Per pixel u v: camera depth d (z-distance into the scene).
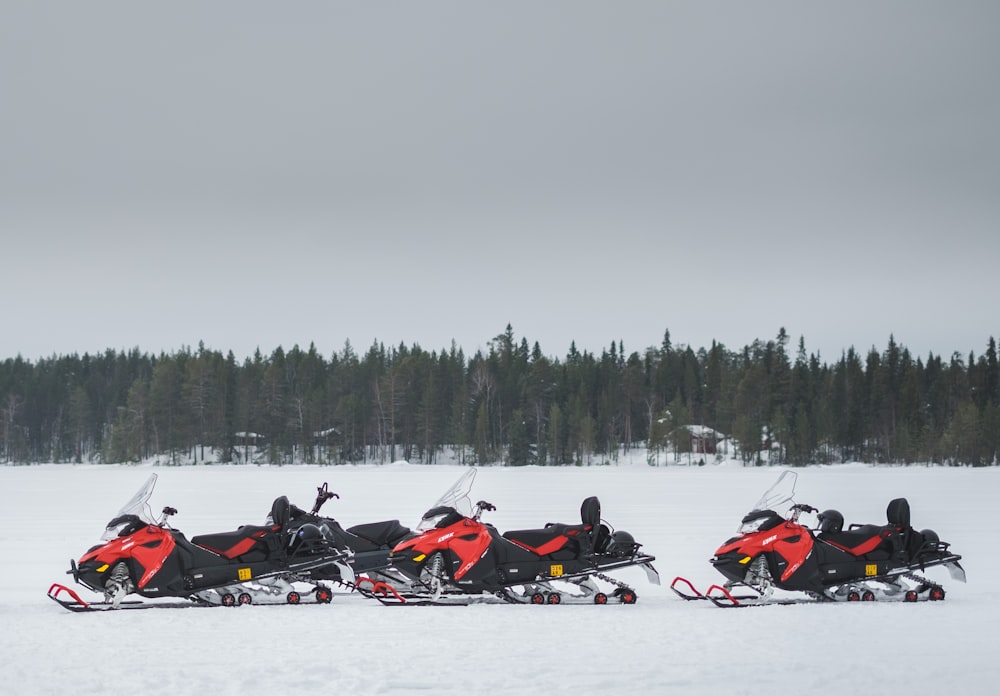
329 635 11.99
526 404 138.00
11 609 14.12
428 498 44.34
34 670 9.94
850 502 41.19
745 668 10.20
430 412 132.12
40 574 18.19
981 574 18.44
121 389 160.00
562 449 130.62
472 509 15.50
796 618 13.48
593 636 12.01
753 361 158.25
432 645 11.36
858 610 14.27
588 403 141.38
